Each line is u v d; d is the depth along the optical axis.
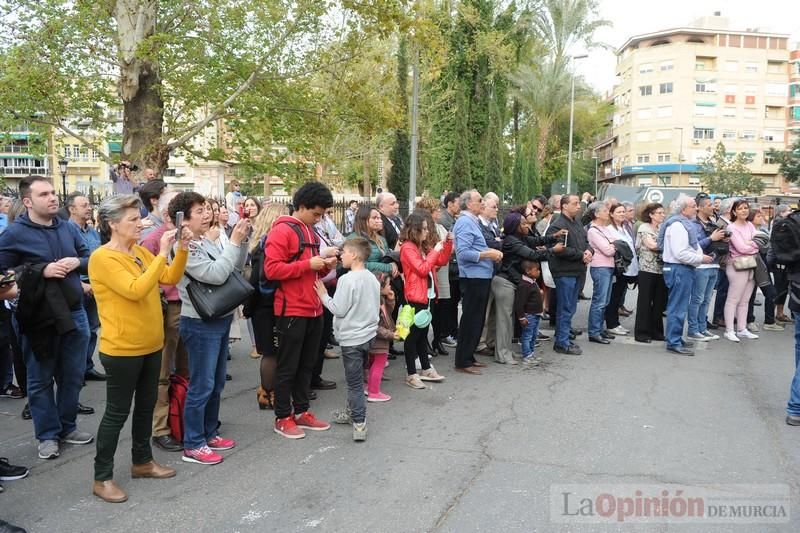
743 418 5.17
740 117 66.38
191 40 13.46
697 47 65.81
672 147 66.88
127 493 3.78
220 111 13.70
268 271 4.49
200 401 4.20
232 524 3.39
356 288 4.60
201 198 4.09
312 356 4.92
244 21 13.15
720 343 8.15
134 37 12.74
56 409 4.42
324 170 27.61
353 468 4.14
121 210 3.62
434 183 27.66
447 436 4.74
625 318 10.17
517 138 37.16
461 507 3.56
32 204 4.30
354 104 14.48
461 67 26.97
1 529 3.24
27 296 4.09
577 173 51.03
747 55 66.00
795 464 4.21
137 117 13.30
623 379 6.35
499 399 5.68
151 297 3.74
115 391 3.65
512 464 4.19
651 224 8.19
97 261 3.55
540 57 36.53
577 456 4.33
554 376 6.47
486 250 6.39
